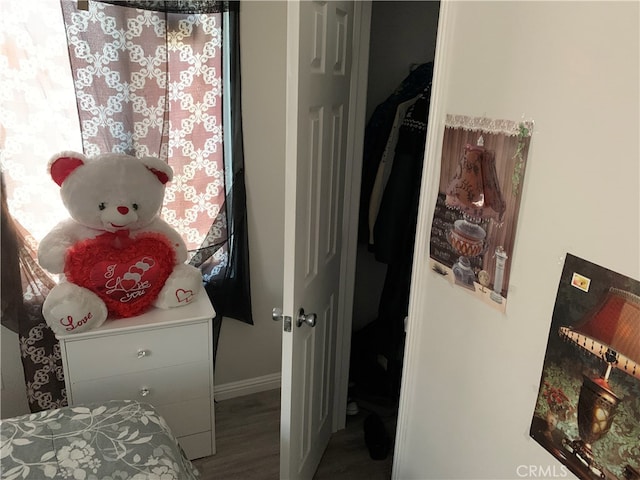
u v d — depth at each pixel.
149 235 1.92
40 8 1.72
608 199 0.85
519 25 1.01
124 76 1.86
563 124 0.92
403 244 2.19
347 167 1.97
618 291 0.84
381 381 2.46
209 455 2.15
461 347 1.27
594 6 0.85
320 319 1.86
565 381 0.96
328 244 1.85
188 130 2.04
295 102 1.33
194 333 1.93
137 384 1.91
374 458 2.18
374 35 2.34
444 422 1.38
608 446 0.89
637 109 0.79
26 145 1.81
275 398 2.55
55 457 1.30
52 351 1.99
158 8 1.84
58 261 1.76
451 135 1.24
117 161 1.78
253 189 2.26
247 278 2.31
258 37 2.08
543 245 0.99
